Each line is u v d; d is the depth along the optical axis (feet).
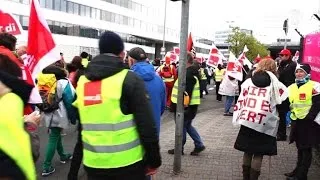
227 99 45.19
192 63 25.05
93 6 189.26
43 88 21.35
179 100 21.63
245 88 19.10
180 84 21.58
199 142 25.91
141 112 10.72
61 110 21.54
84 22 181.78
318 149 26.21
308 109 19.42
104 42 11.15
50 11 157.58
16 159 7.53
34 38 17.24
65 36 167.73
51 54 17.30
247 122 18.47
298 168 20.48
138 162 11.09
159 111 17.47
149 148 10.90
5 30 21.26
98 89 10.94
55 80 21.44
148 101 10.96
